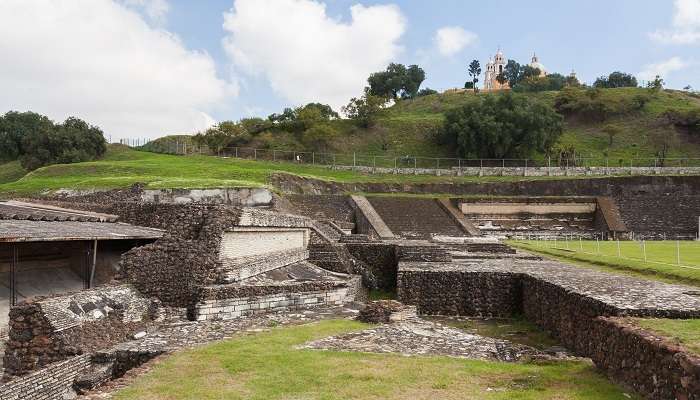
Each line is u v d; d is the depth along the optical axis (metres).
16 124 81.75
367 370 10.47
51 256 18.88
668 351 7.83
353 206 48.97
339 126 90.50
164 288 17.00
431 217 47.66
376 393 9.15
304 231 28.19
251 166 61.94
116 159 71.12
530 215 52.91
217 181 43.41
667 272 20.09
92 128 72.50
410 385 9.58
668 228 48.94
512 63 154.00
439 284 20.91
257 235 21.52
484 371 10.59
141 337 14.25
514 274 20.30
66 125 72.38
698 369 6.91
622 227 48.38
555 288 15.55
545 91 123.81
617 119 97.12
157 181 43.06
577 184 60.12
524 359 11.91
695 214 51.03
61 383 11.22
